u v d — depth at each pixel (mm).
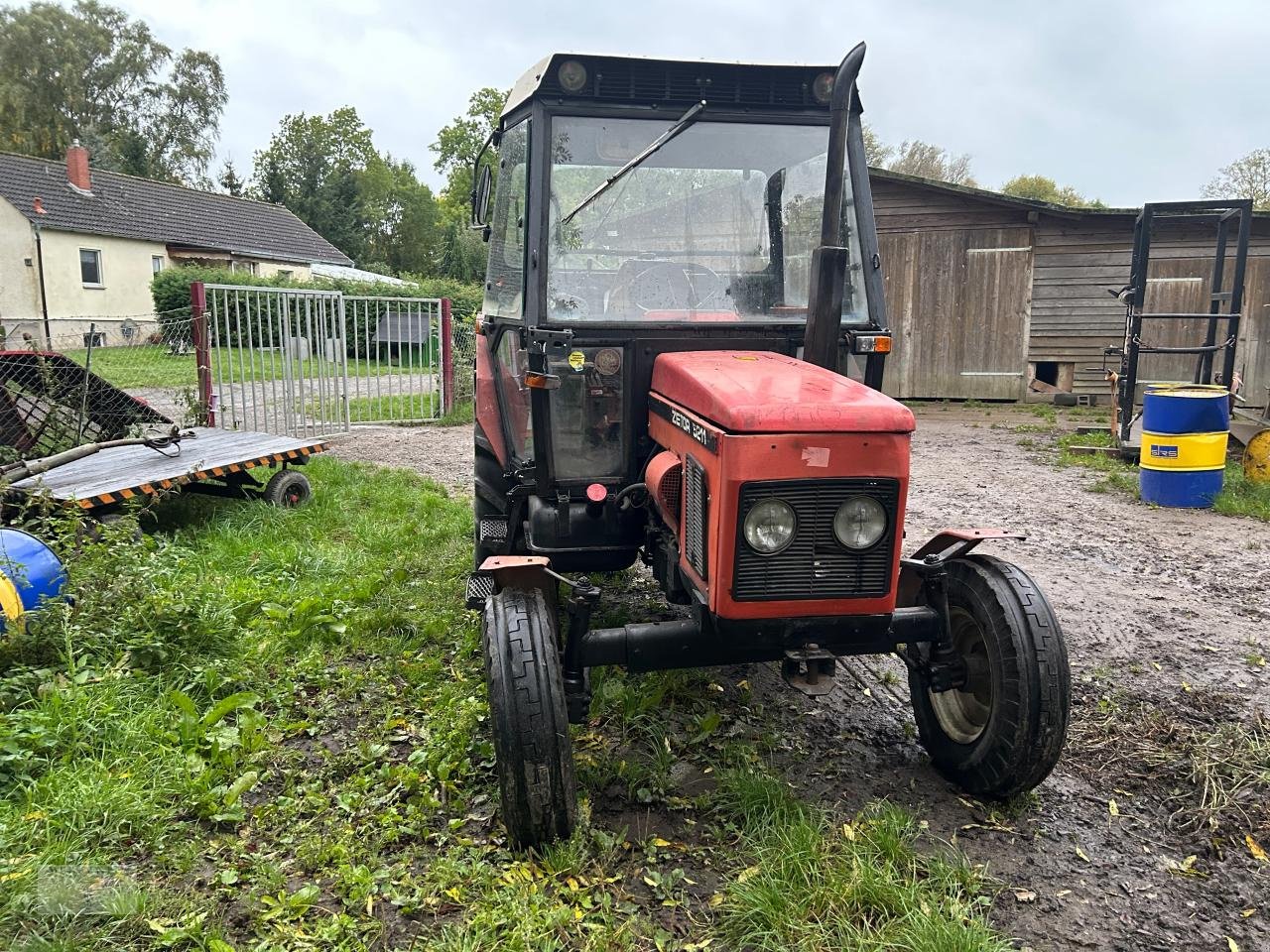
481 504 4578
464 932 2475
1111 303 13758
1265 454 8117
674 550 3234
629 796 3162
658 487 3189
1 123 45188
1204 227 13297
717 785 3234
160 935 2443
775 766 3430
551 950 2387
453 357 14461
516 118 4031
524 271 3639
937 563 3150
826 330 3248
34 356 7129
